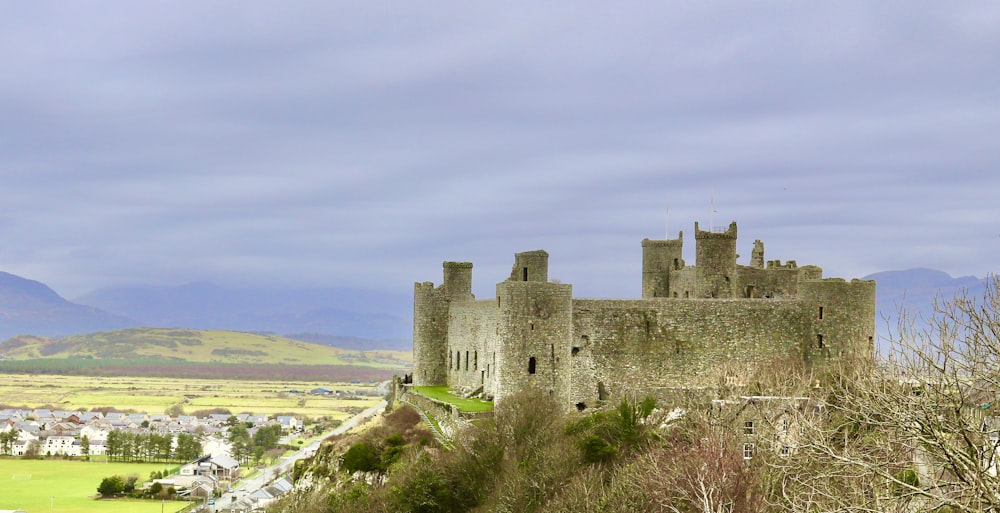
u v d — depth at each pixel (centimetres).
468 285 14062
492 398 12175
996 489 4647
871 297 11531
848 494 5756
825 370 11038
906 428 5019
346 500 11419
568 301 11169
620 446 10012
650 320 11681
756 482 7738
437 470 10631
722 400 9825
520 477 9706
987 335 6041
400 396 14775
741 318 11775
